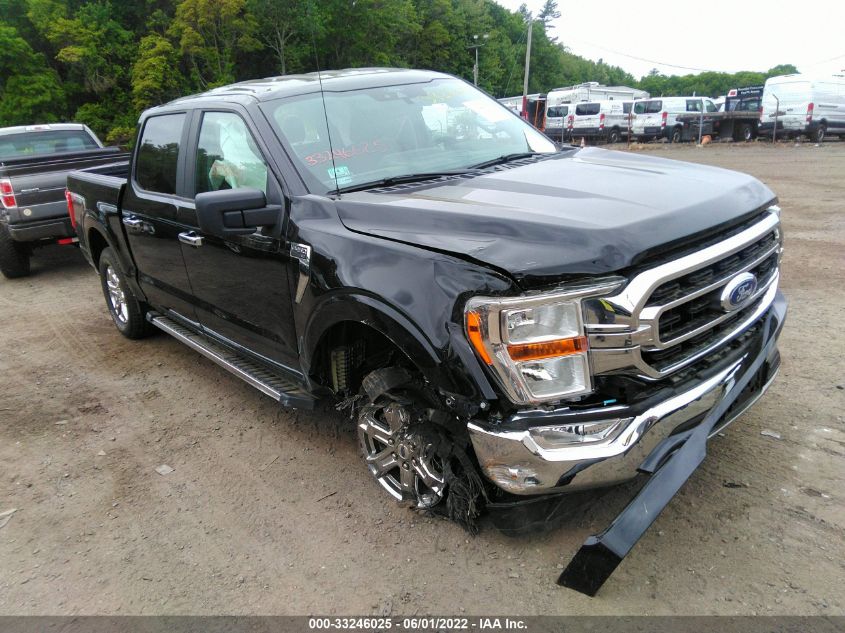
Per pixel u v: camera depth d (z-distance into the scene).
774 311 3.06
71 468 3.77
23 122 39.62
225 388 4.72
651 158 3.63
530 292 2.24
